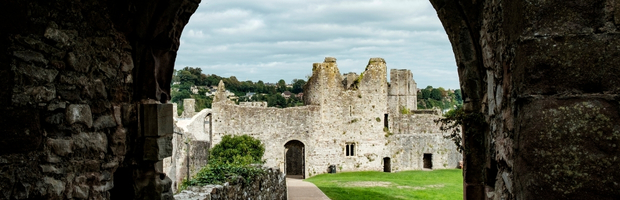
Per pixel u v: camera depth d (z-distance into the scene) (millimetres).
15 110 4254
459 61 5832
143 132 5641
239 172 10375
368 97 35656
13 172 4242
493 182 5551
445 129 6238
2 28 4125
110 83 5355
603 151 3260
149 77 5754
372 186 25812
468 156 5836
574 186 3309
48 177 4574
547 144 3402
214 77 100438
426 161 39562
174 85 91438
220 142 30219
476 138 5762
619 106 3277
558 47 3432
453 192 24078
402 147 37188
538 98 3496
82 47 4926
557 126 3381
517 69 3674
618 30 3336
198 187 7879
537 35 3502
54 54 4613
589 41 3371
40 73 4477
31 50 4387
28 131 4367
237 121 32219
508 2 3938
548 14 3484
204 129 32375
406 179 30484
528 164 3508
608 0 3359
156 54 5875
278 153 32750
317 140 33688
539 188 3422
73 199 4844
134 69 5707
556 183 3359
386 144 36281
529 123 3512
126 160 5621
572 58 3400
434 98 87125
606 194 3227
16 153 4270
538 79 3498
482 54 5508
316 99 34125
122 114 5527
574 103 3365
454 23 5637
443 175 33844
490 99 5215
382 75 36281
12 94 4223
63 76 4719
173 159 21875
